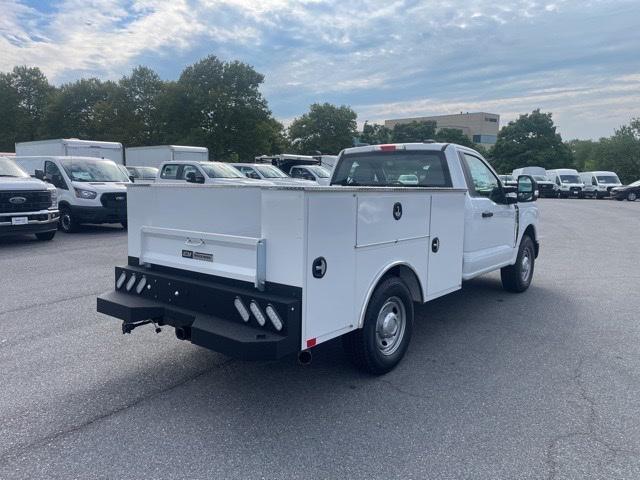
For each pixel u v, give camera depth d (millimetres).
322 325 3793
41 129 60781
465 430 3680
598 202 35344
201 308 4078
